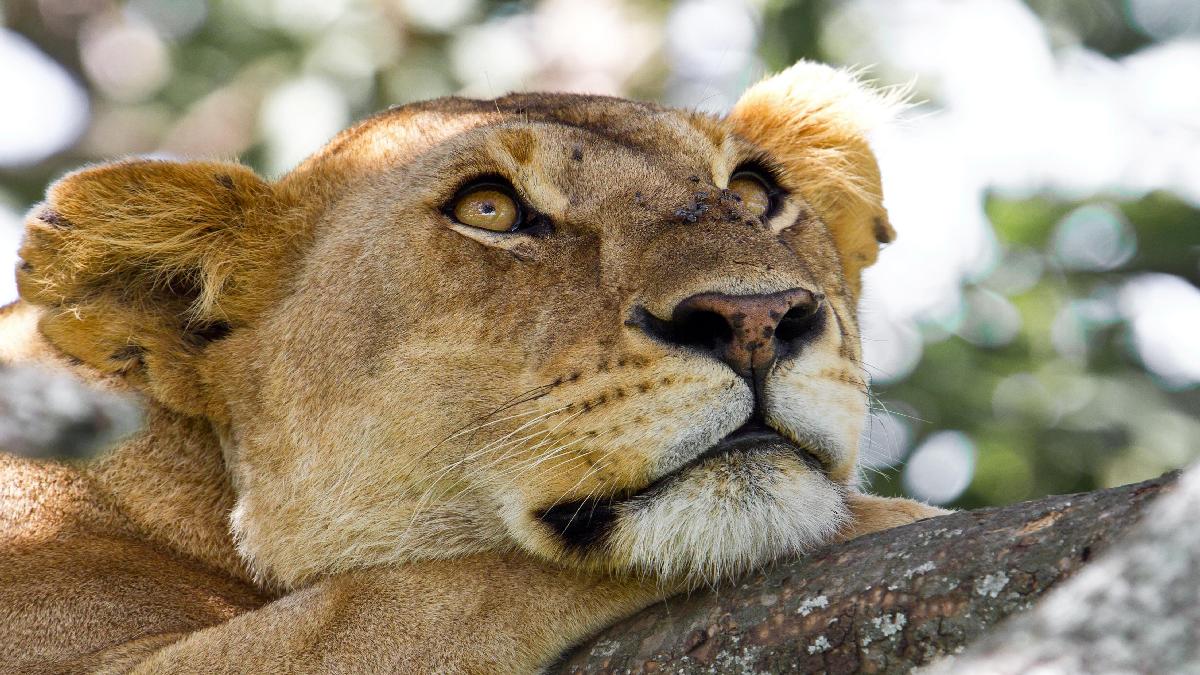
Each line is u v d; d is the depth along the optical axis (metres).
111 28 23.59
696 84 19.53
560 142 8.41
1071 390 15.59
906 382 15.68
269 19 19.38
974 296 16.28
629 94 20.20
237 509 8.58
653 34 20.22
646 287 7.48
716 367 7.13
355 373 8.27
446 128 9.14
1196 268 16.47
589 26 20.19
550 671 7.29
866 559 6.14
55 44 23.70
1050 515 5.70
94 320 8.53
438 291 8.14
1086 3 18.14
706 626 6.49
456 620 7.41
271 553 8.44
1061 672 4.28
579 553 7.43
